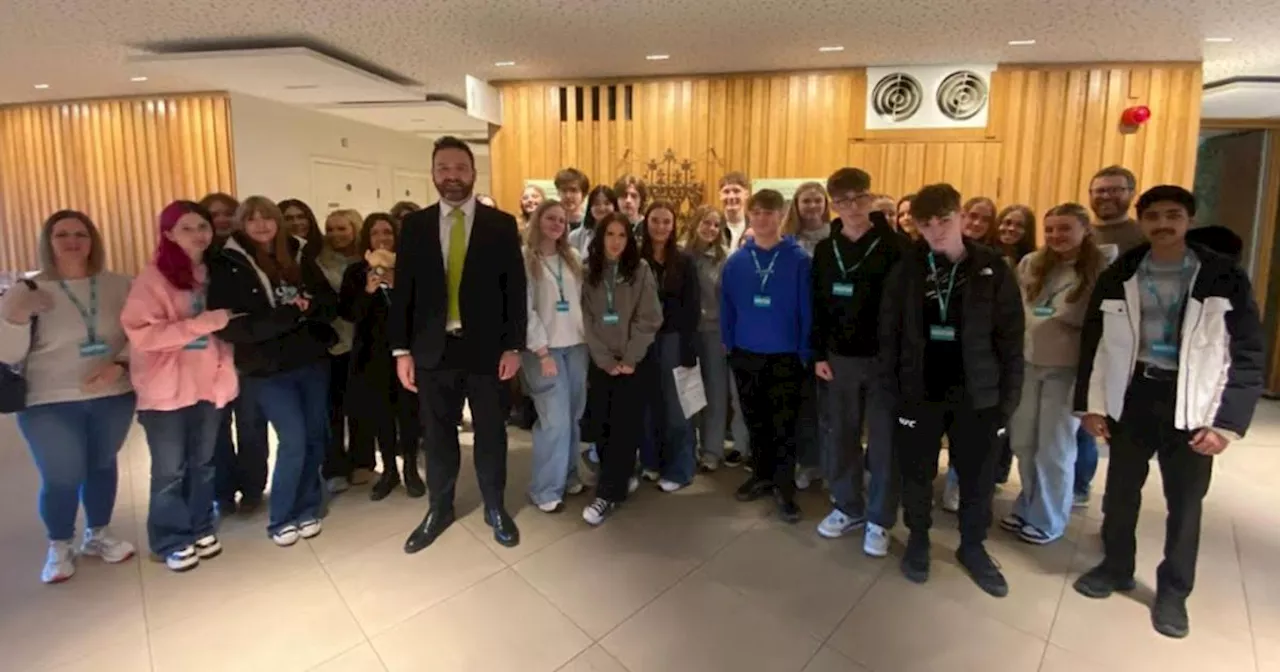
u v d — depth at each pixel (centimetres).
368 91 610
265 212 272
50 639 224
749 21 414
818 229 353
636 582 260
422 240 267
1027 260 295
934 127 539
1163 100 509
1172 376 224
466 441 427
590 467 387
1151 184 518
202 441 272
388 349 330
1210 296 214
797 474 349
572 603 246
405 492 346
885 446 272
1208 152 663
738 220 395
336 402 342
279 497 289
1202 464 224
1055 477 283
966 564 264
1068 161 528
